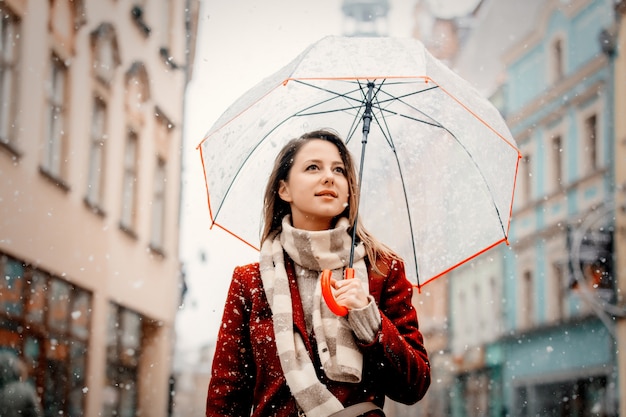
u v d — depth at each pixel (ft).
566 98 92.58
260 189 10.74
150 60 62.13
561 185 92.73
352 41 10.37
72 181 48.85
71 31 50.24
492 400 104.22
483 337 107.96
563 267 90.99
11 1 43.32
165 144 65.41
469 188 11.19
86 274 49.98
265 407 8.65
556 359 89.92
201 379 84.43
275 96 11.14
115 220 55.06
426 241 11.21
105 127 55.01
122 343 55.77
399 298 9.16
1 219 41.14
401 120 11.44
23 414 28.78
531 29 101.50
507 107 105.60
